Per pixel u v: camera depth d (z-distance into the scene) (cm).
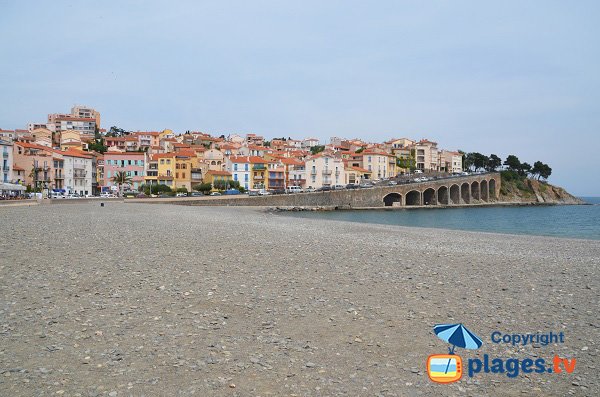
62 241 2520
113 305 1258
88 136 19750
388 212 11462
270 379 816
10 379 790
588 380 838
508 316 1221
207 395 750
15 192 9862
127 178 13862
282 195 11806
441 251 2552
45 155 12256
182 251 2273
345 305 1312
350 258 2188
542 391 797
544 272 1905
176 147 17050
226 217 5578
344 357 923
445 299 1395
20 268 1720
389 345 994
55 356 895
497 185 19550
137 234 3000
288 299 1367
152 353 921
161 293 1405
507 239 3600
